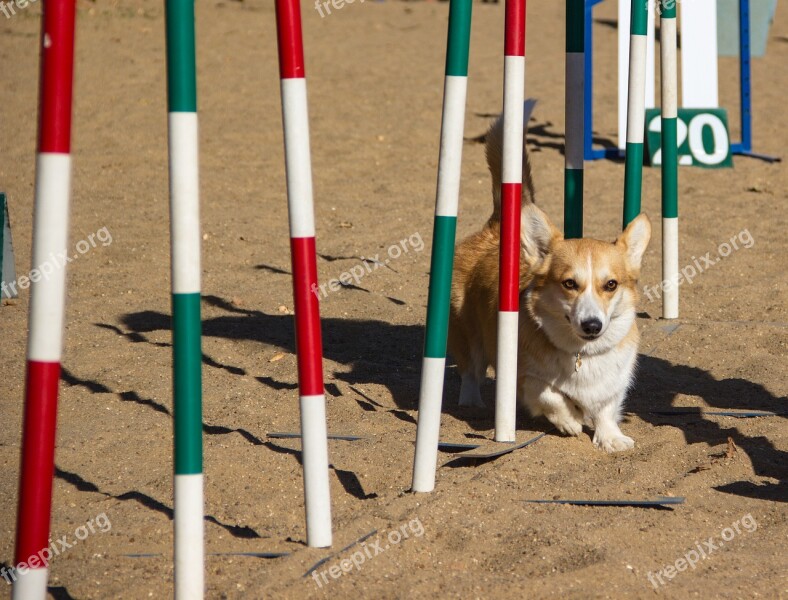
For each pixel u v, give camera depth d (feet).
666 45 39.45
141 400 32.09
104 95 82.74
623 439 28.89
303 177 20.31
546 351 28.96
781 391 33.22
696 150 68.13
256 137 72.84
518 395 30.66
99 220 54.39
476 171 66.03
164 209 56.90
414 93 87.40
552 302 28.50
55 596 19.89
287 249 51.37
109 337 38.45
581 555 21.74
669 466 27.32
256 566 20.97
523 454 27.58
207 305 43.24
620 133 69.97
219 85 87.76
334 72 94.68
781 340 37.70
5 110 77.15
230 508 24.20
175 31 17.12
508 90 26.50
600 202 58.90
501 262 27.32
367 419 30.30
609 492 25.27
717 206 58.44
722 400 32.73
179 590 18.12
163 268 47.65
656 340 38.55
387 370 35.65
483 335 31.58
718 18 102.22
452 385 35.50
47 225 15.98
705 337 38.52
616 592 20.17
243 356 36.88
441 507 23.63
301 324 20.74
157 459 27.53
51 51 15.75
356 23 123.13
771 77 99.19
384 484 25.58
